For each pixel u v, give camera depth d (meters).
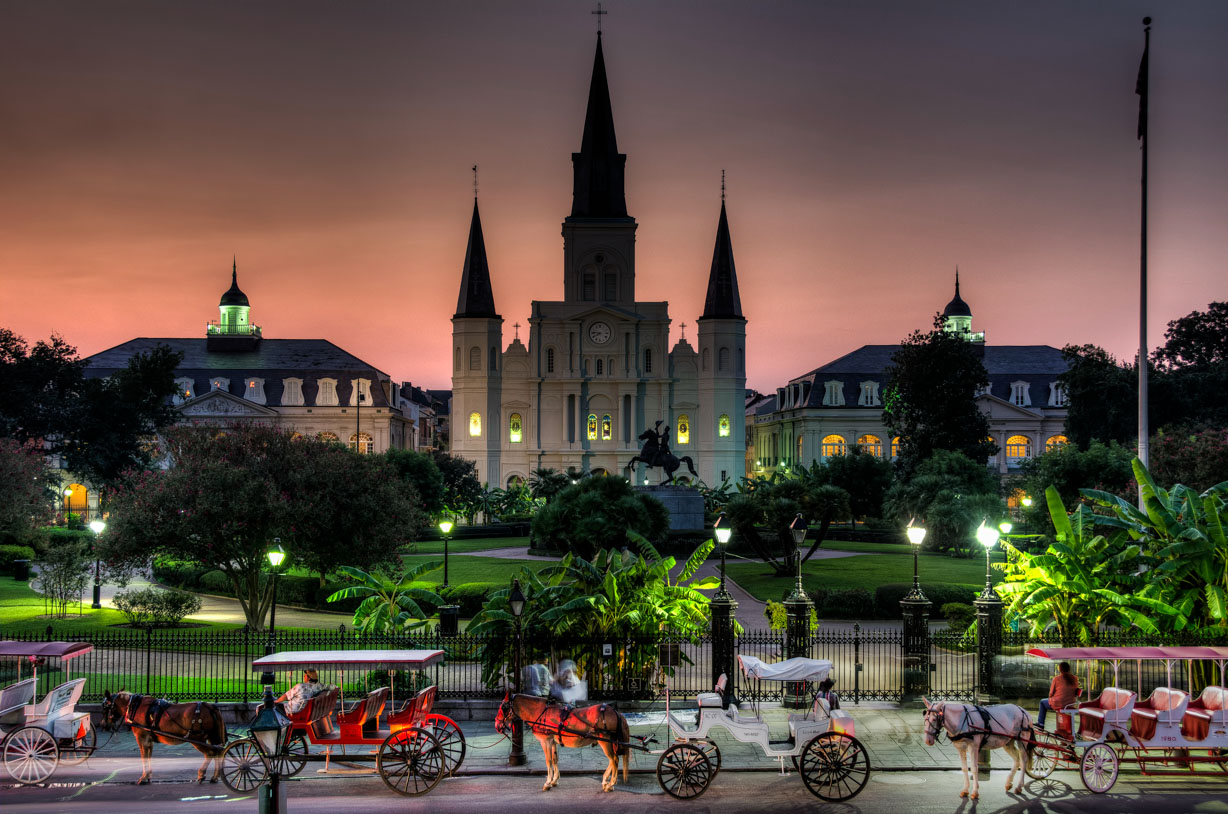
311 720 19.50
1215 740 19.50
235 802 18.47
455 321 115.31
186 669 29.23
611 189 119.12
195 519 35.56
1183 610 25.83
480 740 22.86
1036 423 116.19
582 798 18.98
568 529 54.88
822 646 32.56
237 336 122.94
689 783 19.14
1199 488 44.56
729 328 115.69
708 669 29.27
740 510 52.66
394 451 83.62
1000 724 19.03
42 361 79.75
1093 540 27.06
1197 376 75.19
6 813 17.81
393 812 18.03
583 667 25.61
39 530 50.78
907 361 84.31
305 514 36.94
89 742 22.38
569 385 115.81
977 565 56.47
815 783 19.38
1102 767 19.14
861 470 77.75
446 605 36.69
